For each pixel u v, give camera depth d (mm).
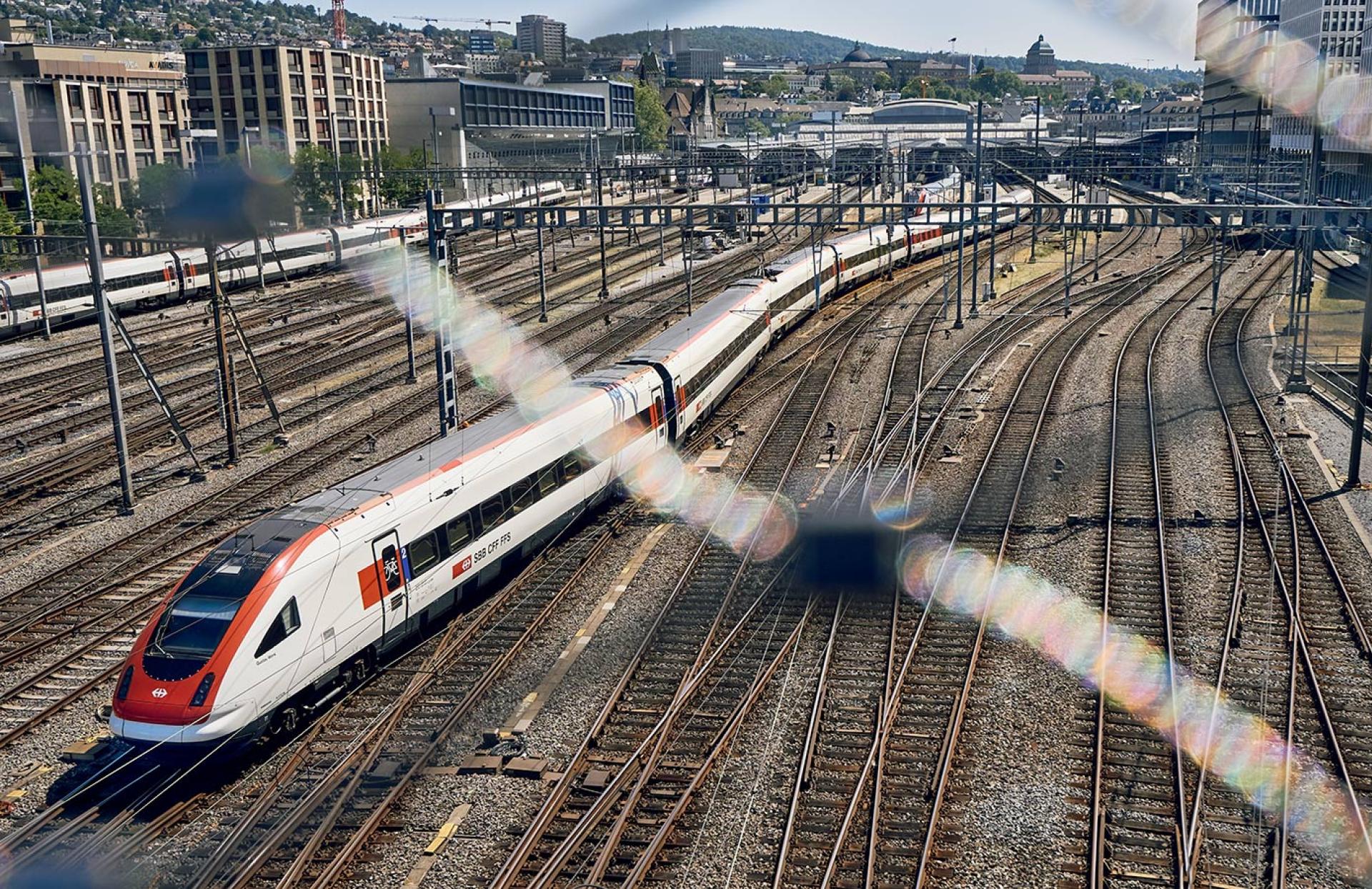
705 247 79125
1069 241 87000
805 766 17109
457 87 111000
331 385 43625
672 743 18172
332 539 19312
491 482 23719
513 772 17250
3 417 38719
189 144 96500
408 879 14914
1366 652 20500
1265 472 31062
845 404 39625
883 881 14656
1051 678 19859
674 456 33219
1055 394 40656
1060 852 15133
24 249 64062
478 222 31703
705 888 14641
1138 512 28312
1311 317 53656
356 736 18688
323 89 102062
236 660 17281
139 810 16500
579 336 51781
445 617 23109
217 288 33219
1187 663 20375
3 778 17703
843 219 84375
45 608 24016
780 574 24594
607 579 24938
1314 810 16016
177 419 36000
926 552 25781
